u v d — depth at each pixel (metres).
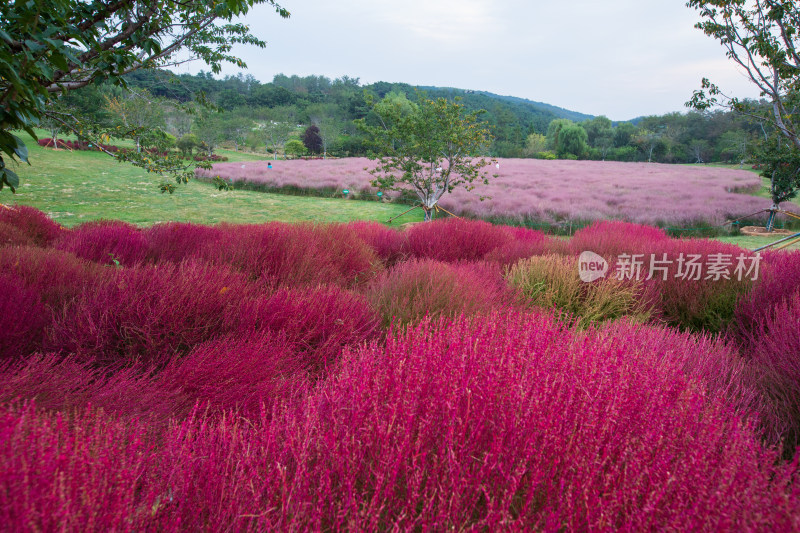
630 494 1.04
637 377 1.63
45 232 6.70
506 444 1.21
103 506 0.96
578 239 6.36
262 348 2.35
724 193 21.67
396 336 2.72
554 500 1.12
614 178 30.05
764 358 2.42
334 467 1.18
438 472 1.13
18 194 13.30
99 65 2.21
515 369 1.52
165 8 2.44
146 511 1.01
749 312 3.58
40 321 2.43
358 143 60.66
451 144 13.32
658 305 4.34
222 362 2.13
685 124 69.19
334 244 5.14
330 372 2.02
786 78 6.16
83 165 20.25
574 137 71.19
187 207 13.94
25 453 0.98
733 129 60.06
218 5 2.29
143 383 1.93
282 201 16.64
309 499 1.10
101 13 1.96
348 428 1.29
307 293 3.12
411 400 1.32
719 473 1.10
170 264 3.47
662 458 1.11
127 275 2.81
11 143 1.59
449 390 1.34
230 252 4.26
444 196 17.47
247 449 1.21
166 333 2.38
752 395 1.95
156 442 1.43
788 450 1.82
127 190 15.77
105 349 2.31
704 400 1.57
